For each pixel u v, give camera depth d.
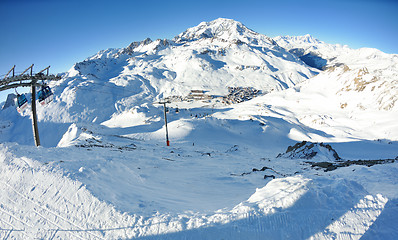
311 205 6.89
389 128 101.94
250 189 12.87
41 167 9.91
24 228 7.06
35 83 19.42
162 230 6.29
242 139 96.06
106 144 26.52
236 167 20.22
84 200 7.80
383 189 9.79
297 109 148.12
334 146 86.69
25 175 9.38
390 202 7.24
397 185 10.07
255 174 16.91
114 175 10.61
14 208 7.91
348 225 6.31
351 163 21.23
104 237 6.37
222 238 5.90
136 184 11.02
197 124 102.44
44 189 8.58
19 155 12.25
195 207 8.73
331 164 21.81
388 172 12.33
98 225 6.81
